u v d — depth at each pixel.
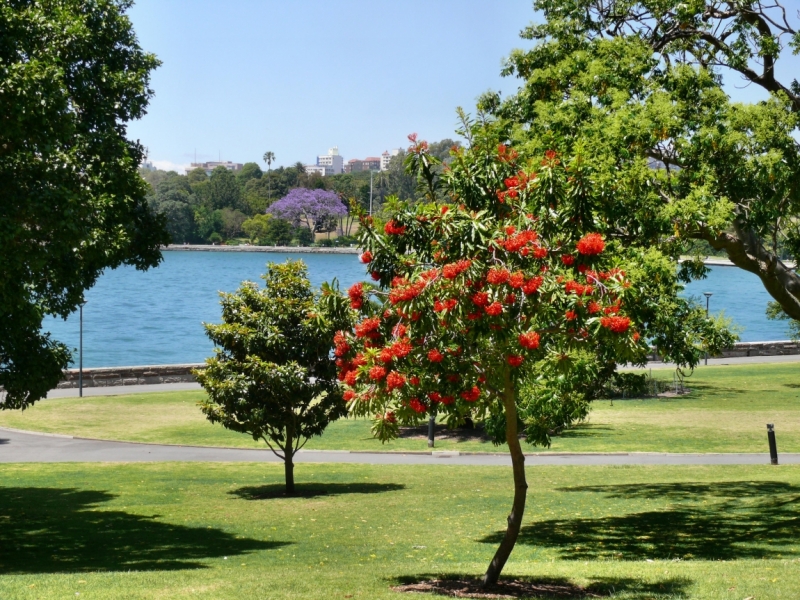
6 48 13.84
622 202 13.40
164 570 11.84
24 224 13.12
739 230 14.54
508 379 9.88
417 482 22.16
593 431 30.77
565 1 17.78
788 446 27.58
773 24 16.41
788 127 14.53
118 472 23.94
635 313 9.71
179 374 45.38
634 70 15.91
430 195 10.61
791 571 10.62
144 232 20.48
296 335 20.67
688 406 36.53
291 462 20.86
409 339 9.13
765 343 56.84
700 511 16.84
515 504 10.45
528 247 9.15
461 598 9.69
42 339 15.88
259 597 9.31
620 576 10.82
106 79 19.03
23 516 17.28
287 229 181.88
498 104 18.27
